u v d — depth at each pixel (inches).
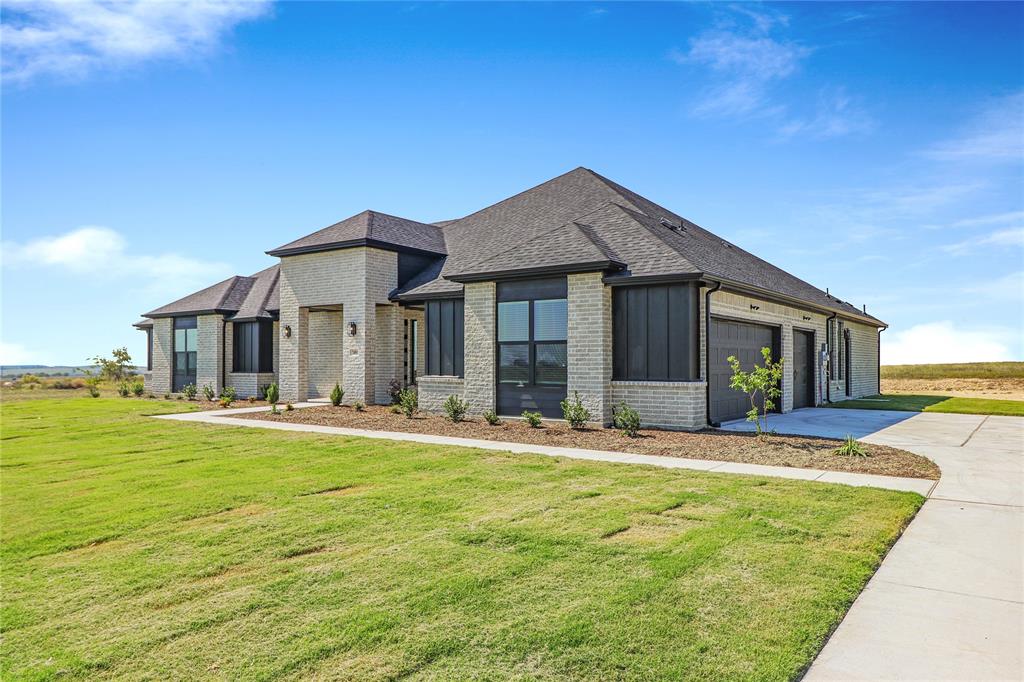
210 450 451.2
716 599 169.5
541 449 433.7
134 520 260.8
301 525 248.2
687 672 131.3
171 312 1066.1
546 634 148.8
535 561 201.6
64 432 567.5
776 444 440.5
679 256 532.1
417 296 701.9
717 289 527.5
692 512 260.5
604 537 227.6
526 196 895.7
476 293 619.8
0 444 500.4
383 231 818.8
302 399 852.6
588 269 532.1
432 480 330.6
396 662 136.9
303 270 841.5
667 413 517.0
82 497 305.9
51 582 191.0
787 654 138.9
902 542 224.5
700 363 530.0
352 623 156.9
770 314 677.9
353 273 783.7
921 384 1536.7
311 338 914.1
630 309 539.2
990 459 390.6
